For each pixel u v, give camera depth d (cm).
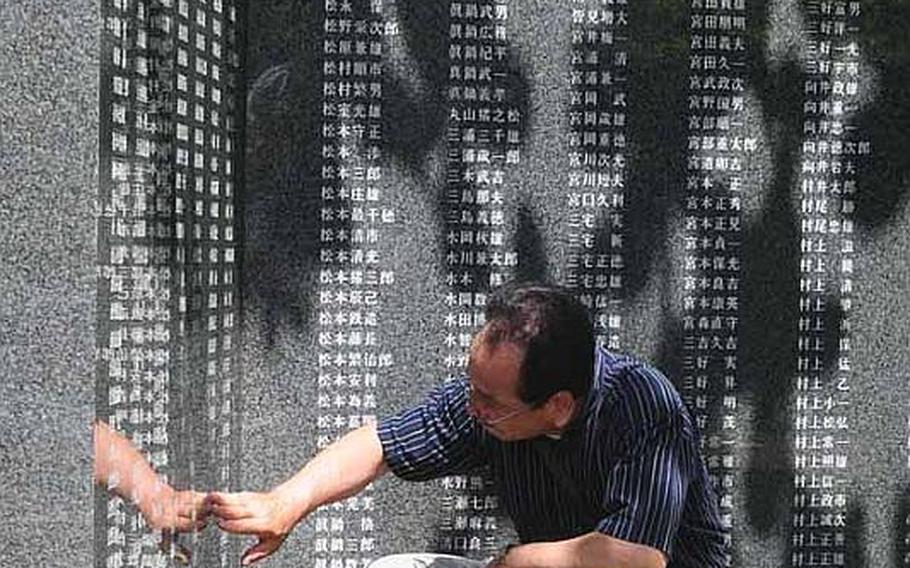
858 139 304
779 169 304
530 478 254
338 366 298
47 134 209
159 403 239
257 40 294
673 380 305
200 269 264
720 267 304
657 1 300
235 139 290
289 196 296
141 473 230
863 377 307
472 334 300
